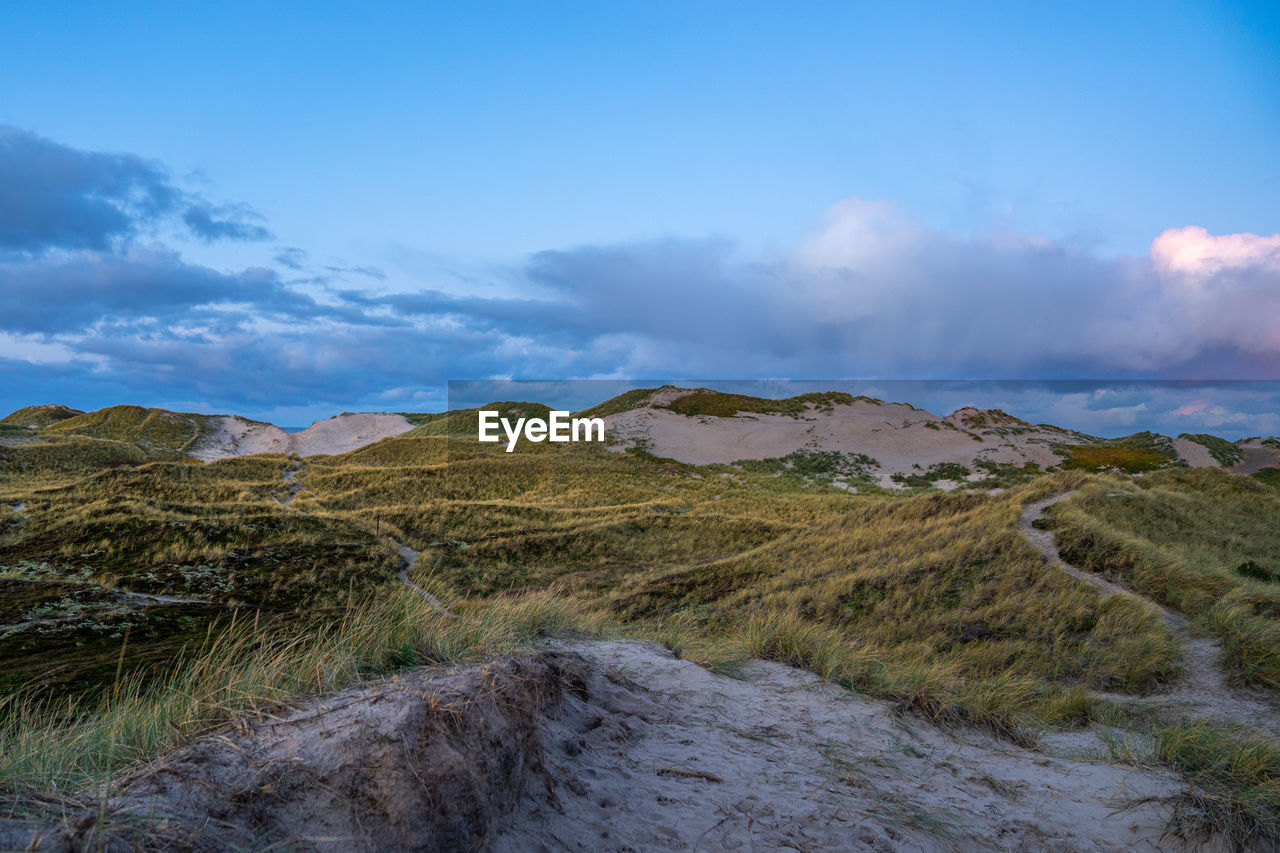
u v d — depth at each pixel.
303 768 2.25
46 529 26.58
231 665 3.57
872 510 26.34
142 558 23.91
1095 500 19.58
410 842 2.11
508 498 44.56
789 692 5.61
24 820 1.80
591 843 2.64
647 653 6.23
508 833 2.46
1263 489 24.39
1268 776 4.22
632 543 31.52
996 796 3.95
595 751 3.55
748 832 2.97
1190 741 4.87
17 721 3.18
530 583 25.11
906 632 12.30
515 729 2.81
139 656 13.30
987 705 5.86
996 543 16.31
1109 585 13.37
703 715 4.66
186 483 43.75
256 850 1.94
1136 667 9.24
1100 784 4.24
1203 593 12.02
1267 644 9.20
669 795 3.22
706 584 20.52
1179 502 20.92
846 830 3.12
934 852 3.09
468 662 4.18
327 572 23.52
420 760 2.28
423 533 32.38
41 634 14.86
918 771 4.18
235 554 24.72
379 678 3.65
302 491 44.69
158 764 2.35
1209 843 3.46
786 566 21.09
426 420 98.88
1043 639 10.99
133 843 1.77
